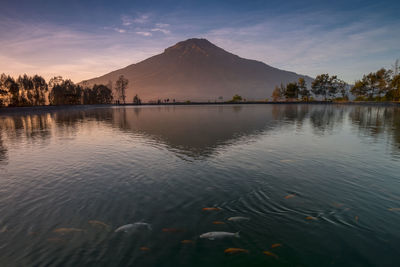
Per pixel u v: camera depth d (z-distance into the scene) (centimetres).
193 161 1134
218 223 593
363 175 927
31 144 1592
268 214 635
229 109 6144
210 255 480
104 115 4491
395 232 550
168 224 589
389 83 7244
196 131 2105
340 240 523
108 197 747
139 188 815
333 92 9969
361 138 1714
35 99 6819
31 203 711
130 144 1557
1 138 1838
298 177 909
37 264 455
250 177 910
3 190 810
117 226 585
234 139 1697
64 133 2077
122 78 12156
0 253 486
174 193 770
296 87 10294
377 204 686
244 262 459
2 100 5559
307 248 498
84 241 527
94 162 1140
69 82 7894
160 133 2009
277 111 5062
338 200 713
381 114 3981
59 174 970
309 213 639
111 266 450
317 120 3028
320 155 1233
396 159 1153
